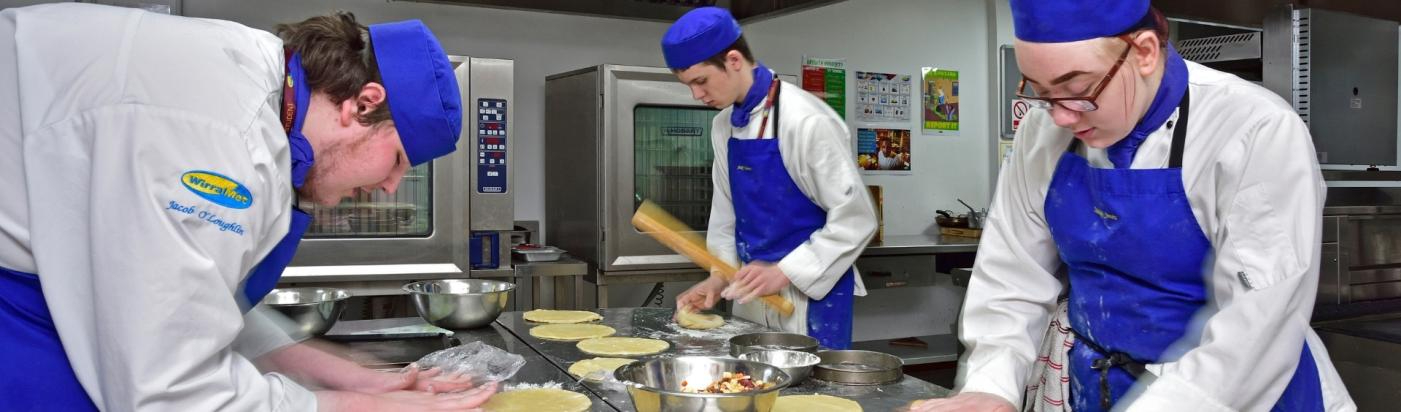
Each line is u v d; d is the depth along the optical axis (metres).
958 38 5.41
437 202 3.47
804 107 2.55
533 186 4.36
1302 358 1.47
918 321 5.46
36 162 0.98
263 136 1.05
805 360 1.89
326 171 1.19
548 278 3.90
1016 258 1.67
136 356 0.95
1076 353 1.66
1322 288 2.73
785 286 2.58
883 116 5.20
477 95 3.52
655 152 3.92
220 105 1.01
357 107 1.15
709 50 2.46
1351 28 2.86
